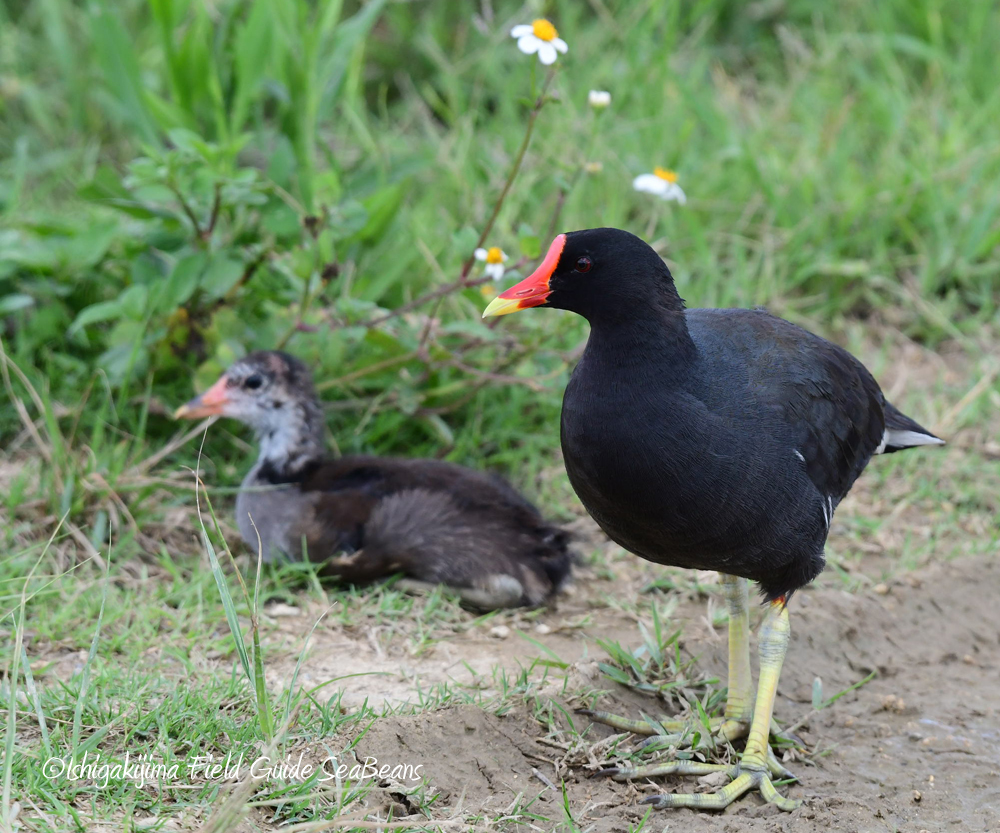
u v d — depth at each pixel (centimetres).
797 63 1600
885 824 721
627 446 704
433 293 1037
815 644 916
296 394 1007
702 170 1403
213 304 1103
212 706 750
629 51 1491
